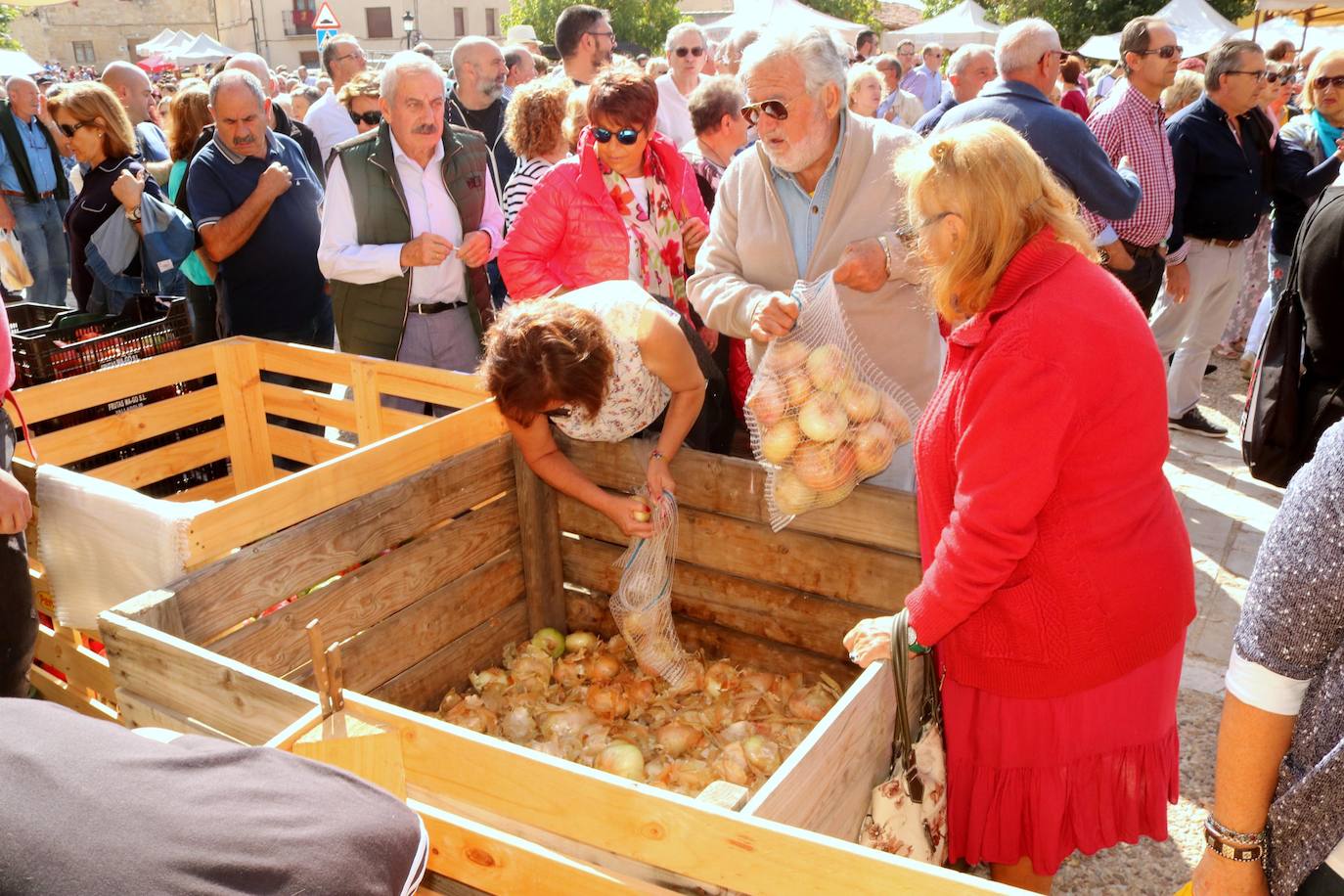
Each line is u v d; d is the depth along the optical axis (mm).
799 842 1312
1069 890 2543
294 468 4145
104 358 3633
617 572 3393
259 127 4391
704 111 4484
